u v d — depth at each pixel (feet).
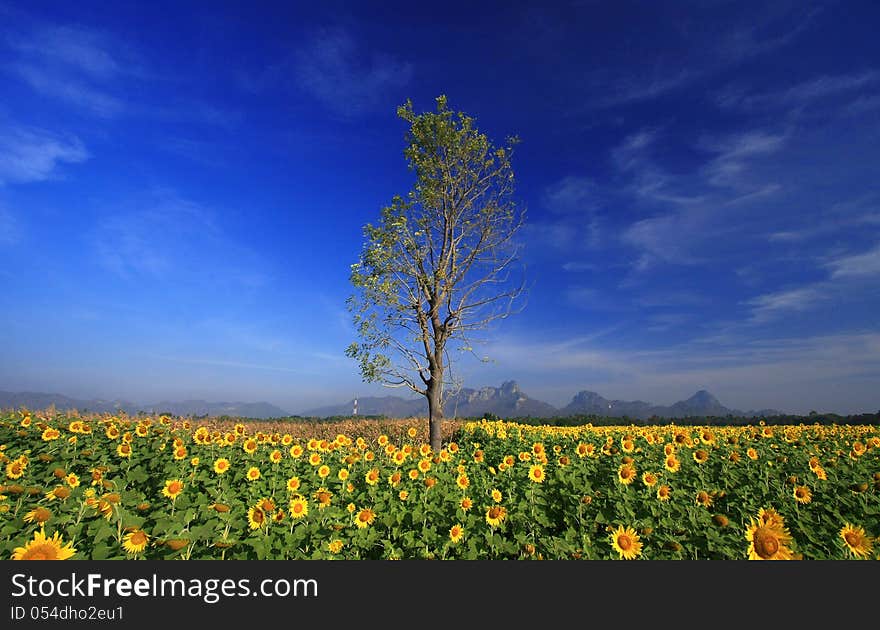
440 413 48.24
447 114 49.08
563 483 27.58
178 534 17.47
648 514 23.18
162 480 29.45
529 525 22.43
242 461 34.37
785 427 58.13
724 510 25.99
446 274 49.88
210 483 28.53
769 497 27.40
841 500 26.45
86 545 16.58
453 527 20.77
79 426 39.86
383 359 47.24
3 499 19.01
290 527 20.58
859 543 19.29
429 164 48.96
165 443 39.14
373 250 46.39
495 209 50.55
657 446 38.34
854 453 37.65
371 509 24.21
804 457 35.35
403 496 25.27
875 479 29.43
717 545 19.85
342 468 32.17
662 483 27.50
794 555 18.37
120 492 24.63
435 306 49.01
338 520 22.18
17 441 38.27
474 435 58.18
